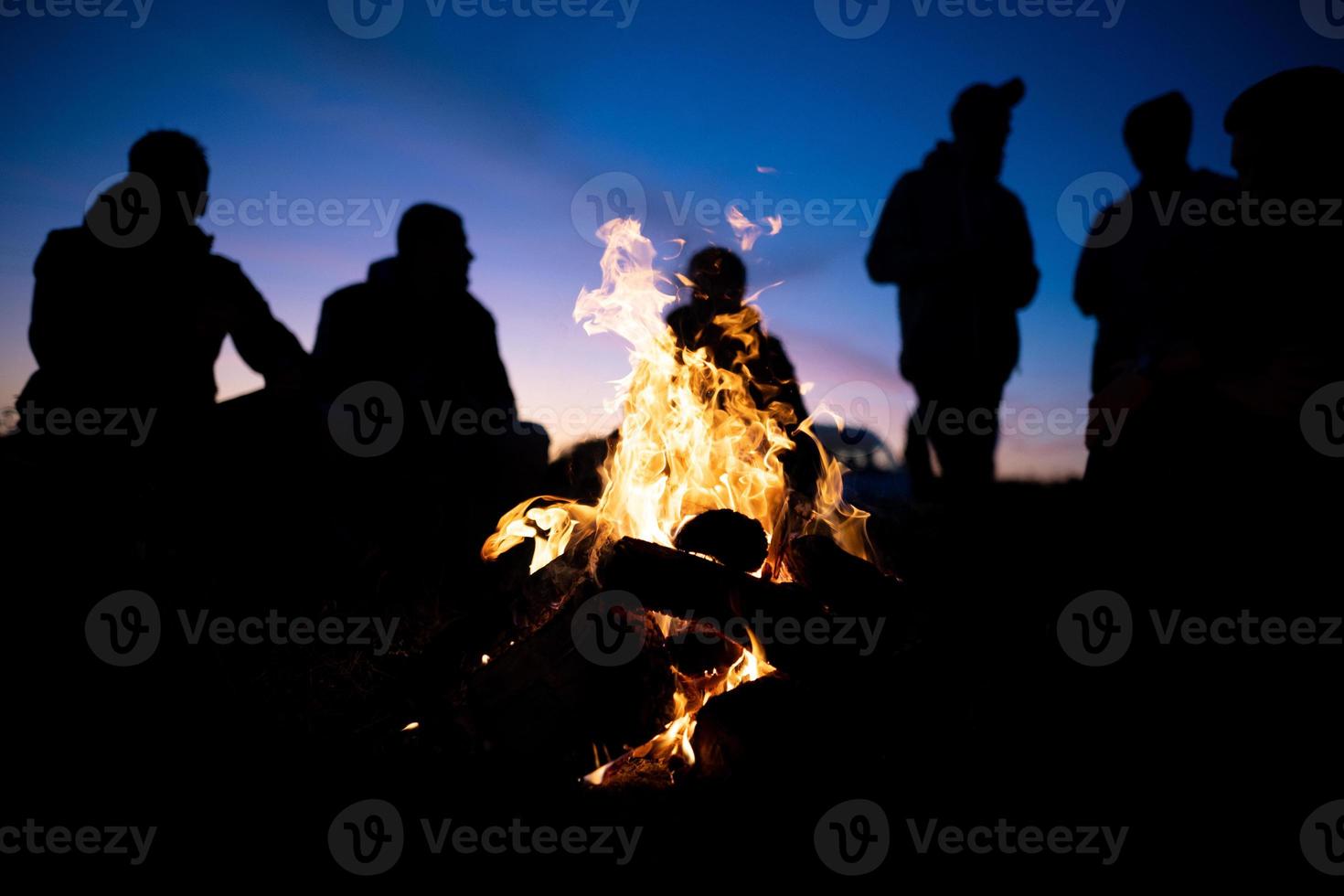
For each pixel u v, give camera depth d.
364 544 3.82
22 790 2.18
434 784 2.37
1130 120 4.47
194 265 3.82
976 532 4.54
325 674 2.96
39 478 2.74
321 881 1.96
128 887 1.91
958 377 5.68
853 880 1.97
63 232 3.65
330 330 4.31
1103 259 4.65
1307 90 2.44
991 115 5.53
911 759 2.39
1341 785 2.06
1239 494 2.39
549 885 1.97
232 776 2.33
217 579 3.24
